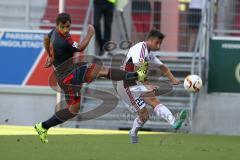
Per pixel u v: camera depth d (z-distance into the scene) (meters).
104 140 39.22
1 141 36.97
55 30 31.94
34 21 54.00
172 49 53.38
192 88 33.22
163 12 53.50
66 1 54.62
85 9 54.56
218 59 51.88
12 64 53.03
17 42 53.03
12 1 54.19
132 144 36.47
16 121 53.09
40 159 28.92
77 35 52.47
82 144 36.19
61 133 44.25
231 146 37.78
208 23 51.84
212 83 51.78
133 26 53.84
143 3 53.72
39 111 52.84
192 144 38.41
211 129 51.53
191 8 53.22
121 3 53.38
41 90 52.78
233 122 51.69
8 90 53.03
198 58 51.50
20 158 29.16
